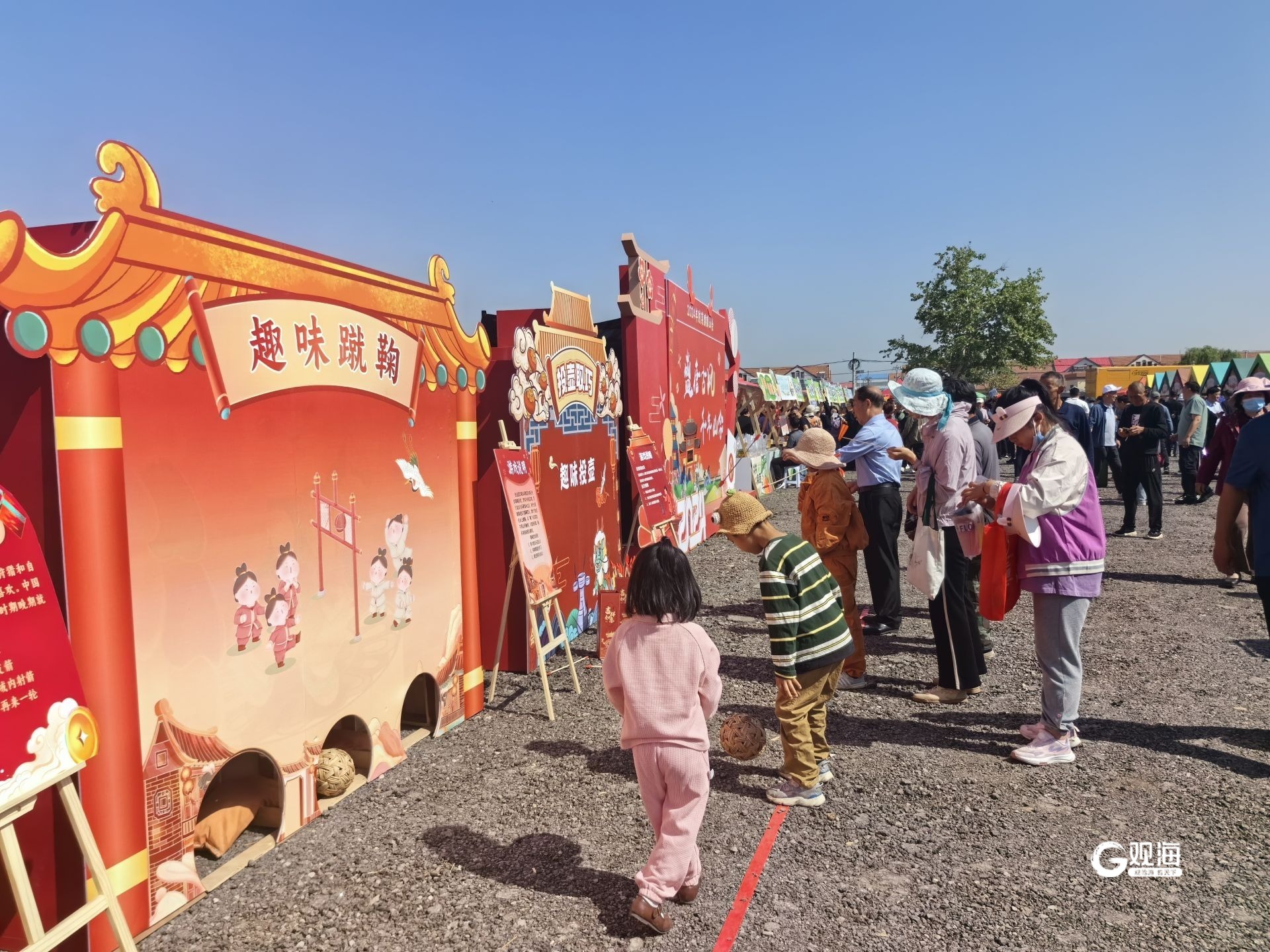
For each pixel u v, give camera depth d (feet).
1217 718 15.83
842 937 9.55
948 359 157.99
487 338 19.24
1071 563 13.60
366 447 13.88
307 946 9.55
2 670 7.50
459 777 14.16
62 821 8.99
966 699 17.38
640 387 27.89
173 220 10.12
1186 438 45.93
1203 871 10.71
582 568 23.35
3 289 8.07
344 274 13.35
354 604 13.57
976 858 11.20
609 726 16.49
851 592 17.79
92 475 9.05
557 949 9.41
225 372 10.93
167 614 10.03
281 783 11.97
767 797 13.10
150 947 9.53
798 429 73.72
